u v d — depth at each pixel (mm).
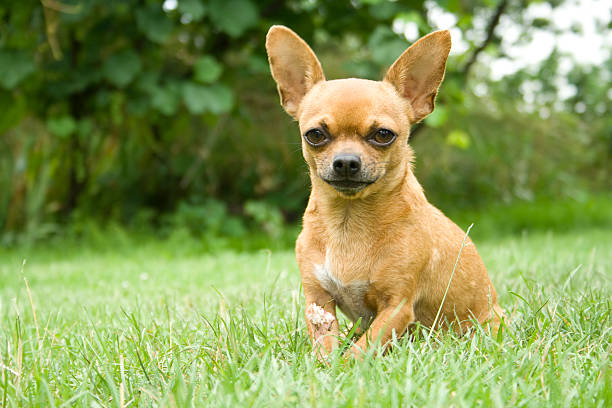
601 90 3291
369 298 773
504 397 623
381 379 642
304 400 625
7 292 1125
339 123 756
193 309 902
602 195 2895
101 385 679
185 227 1814
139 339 741
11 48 1589
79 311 939
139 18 1578
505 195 2506
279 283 1032
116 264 1442
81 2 1556
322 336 720
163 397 647
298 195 2006
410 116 812
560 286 909
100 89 1740
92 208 2041
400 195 770
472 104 2375
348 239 768
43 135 1976
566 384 625
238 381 654
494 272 1036
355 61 1628
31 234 1829
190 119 2094
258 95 2166
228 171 2170
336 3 1812
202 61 1636
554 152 2660
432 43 807
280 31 824
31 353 749
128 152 2070
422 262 771
